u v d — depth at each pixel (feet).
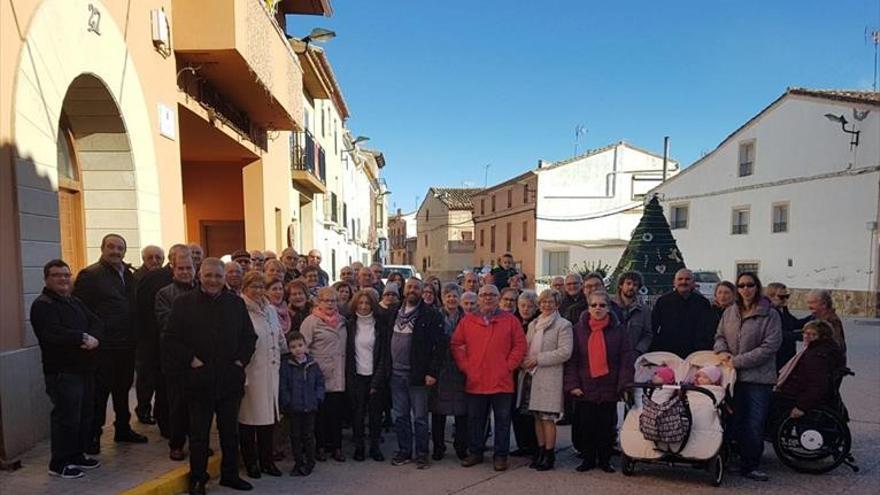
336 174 76.89
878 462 17.83
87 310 14.52
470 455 17.72
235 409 14.76
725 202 85.25
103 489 13.28
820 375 16.61
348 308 19.22
